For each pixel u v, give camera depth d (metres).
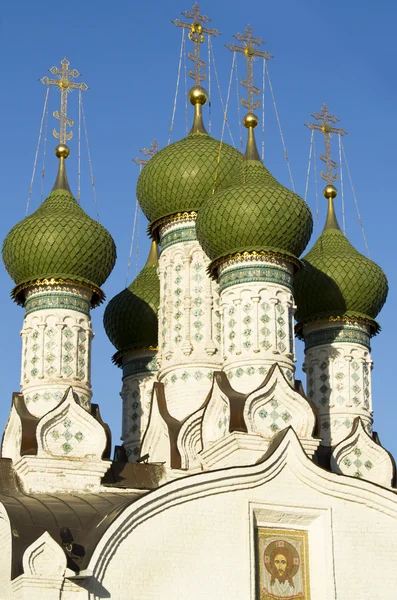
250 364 43.72
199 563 37.25
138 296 53.50
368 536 39.16
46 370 45.78
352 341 50.38
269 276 44.75
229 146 50.78
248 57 49.25
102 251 47.66
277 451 39.09
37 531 36.94
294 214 45.12
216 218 45.28
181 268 48.81
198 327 47.81
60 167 49.69
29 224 47.31
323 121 56.69
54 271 46.91
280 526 38.81
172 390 47.22
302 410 43.00
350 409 49.22
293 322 45.16
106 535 36.28
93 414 45.00
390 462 46.62
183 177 49.41
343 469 46.03
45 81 51.22
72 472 43.19
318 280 50.84
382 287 51.44
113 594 36.03
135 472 44.31
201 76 53.59
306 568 38.59
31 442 43.44
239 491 38.31
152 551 36.81
